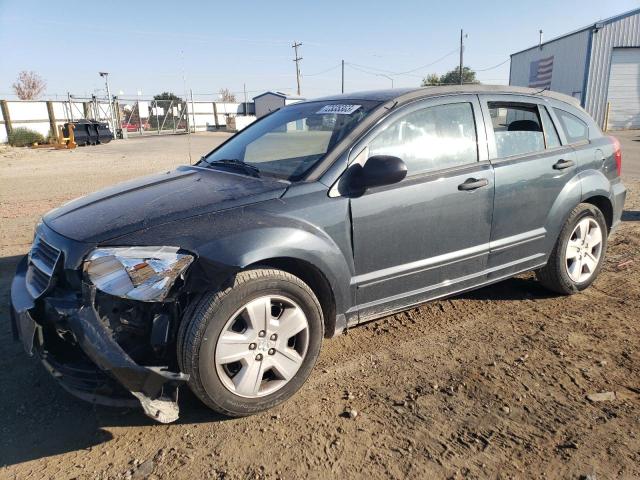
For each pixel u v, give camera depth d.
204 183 3.50
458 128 3.85
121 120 38.41
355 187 3.26
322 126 3.72
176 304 2.78
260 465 2.61
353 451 2.70
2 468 2.60
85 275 2.70
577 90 33.66
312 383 3.34
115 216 3.02
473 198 3.78
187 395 3.24
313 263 3.07
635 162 14.44
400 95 3.74
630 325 4.09
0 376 3.44
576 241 4.61
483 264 4.00
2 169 16.28
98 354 2.55
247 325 2.90
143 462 2.64
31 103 33.00
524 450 2.69
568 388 3.24
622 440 2.74
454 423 2.91
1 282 5.18
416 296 3.69
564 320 4.21
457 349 3.76
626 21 31.52
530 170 4.12
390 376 3.41
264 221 2.96
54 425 2.94
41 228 3.31
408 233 3.51
